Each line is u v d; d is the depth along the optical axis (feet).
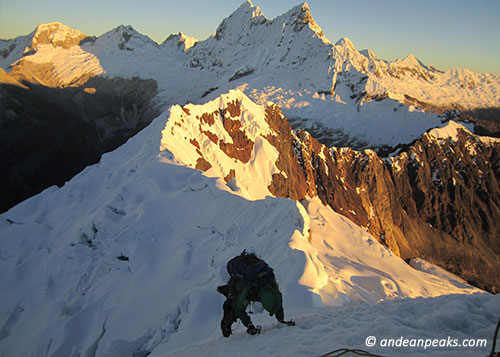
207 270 71.77
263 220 78.59
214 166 216.95
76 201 128.98
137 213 100.32
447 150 495.82
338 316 20.53
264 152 273.54
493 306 15.81
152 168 123.95
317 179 346.95
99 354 59.77
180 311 56.75
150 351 52.11
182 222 94.58
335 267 130.00
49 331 71.31
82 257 91.40
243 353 16.30
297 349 14.01
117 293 74.49
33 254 102.78
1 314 85.20
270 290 19.60
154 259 81.51
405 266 225.15
